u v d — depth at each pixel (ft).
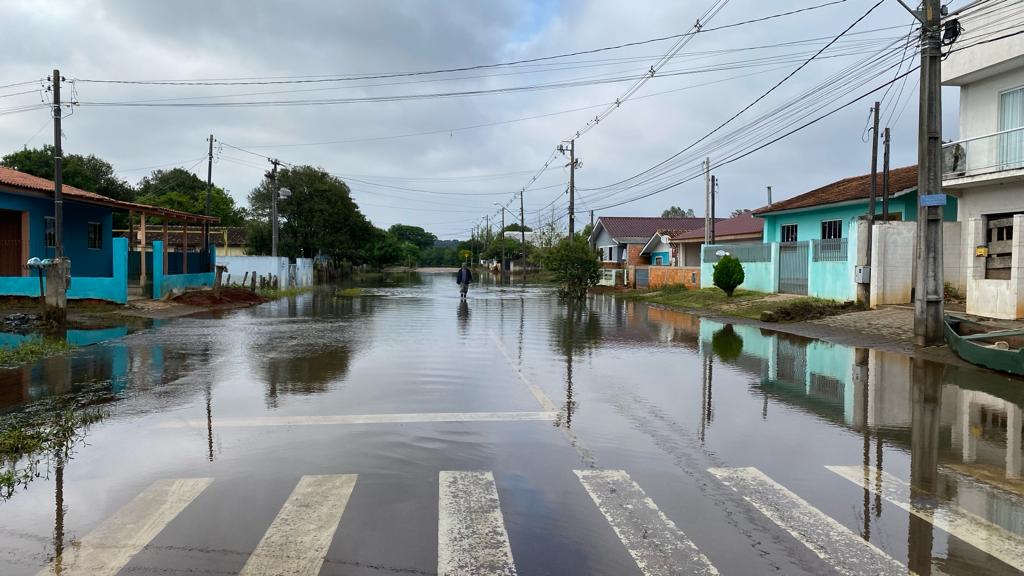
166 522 14.94
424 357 41.45
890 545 13.92
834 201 83.25
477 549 13.60
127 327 58.39
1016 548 13.79
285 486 17.38
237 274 120.67
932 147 42.78
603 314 78.38
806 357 42.19
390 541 13.96
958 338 39.47
